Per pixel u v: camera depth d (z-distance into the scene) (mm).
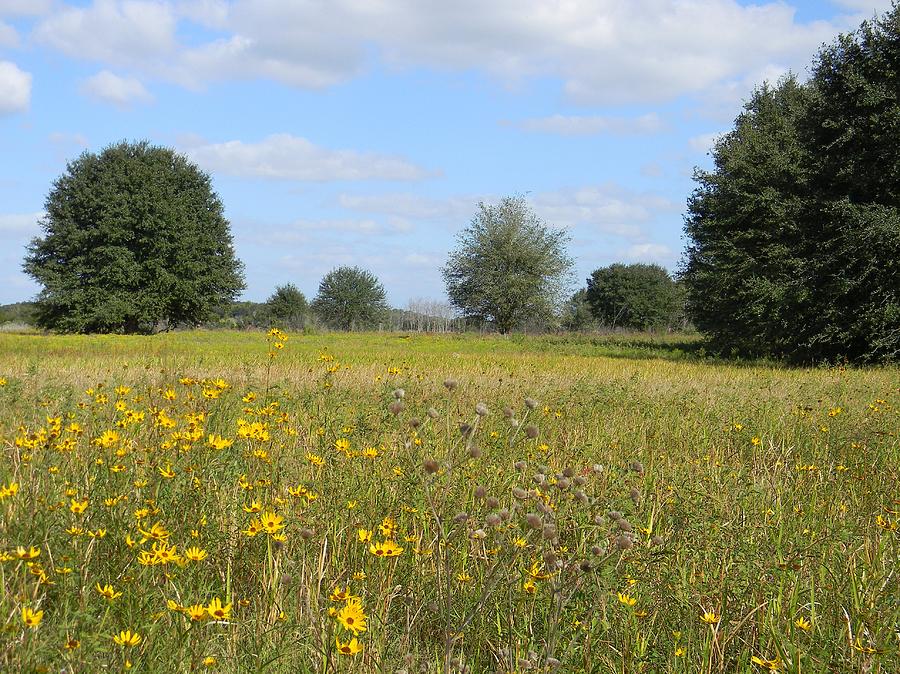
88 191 53625
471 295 60750
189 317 58031
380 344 36125
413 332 52750
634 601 3535
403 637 3385
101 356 21047
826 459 7719
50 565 3172
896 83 25922
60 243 54062
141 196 53906
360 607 2713
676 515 4941
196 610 2609
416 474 4516
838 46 27344
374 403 8047
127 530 3500
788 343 28422
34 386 7855
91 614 2918
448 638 3002
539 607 3613
